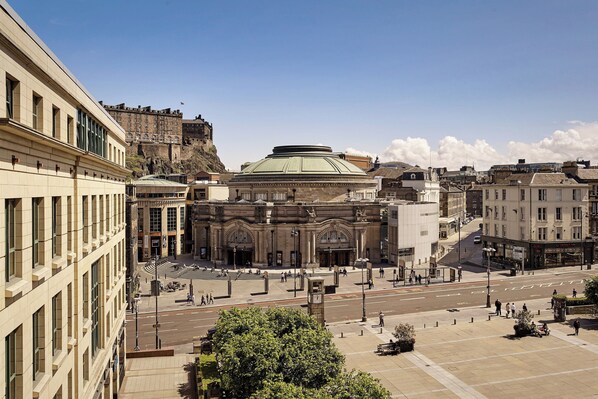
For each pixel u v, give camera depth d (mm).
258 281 93812
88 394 27984
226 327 37938
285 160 124625
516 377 43469
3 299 15492
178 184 131625
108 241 36281
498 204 109250
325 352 33250
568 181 102500
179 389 42469
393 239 111000
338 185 119938
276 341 33344
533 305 71312
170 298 80875
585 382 42062
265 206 107750
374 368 46312
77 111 26531
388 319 65562
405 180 168875
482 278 93750
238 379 32094
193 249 124188
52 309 21750
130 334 61406
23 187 17359
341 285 89812
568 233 101562
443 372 45000
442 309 70688
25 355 17594
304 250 106812
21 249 17234
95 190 30578
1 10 14742
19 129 15531
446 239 159750
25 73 17484
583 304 65750
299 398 26125
